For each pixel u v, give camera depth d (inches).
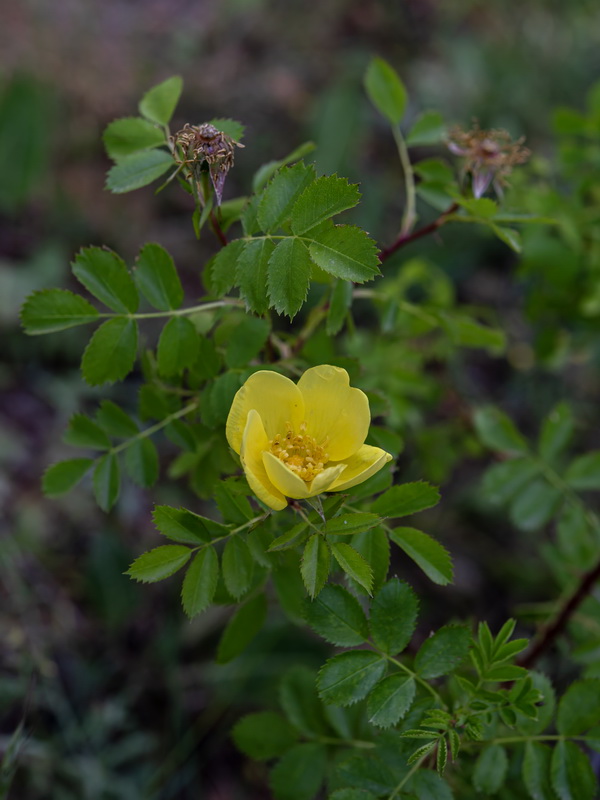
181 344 16.7
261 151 39.2
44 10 42.6
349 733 18.3
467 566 29.9
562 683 24.4
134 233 35.4
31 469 28.0
